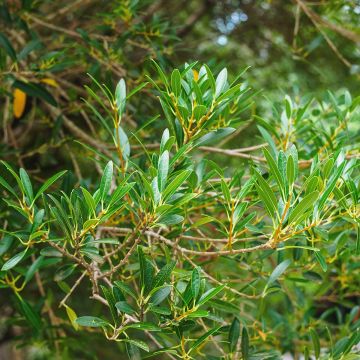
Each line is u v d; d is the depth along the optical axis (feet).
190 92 2.81
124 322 2.60
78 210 2.59
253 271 3.65
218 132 2.90
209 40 7.99
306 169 3.69
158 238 3.11
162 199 2.50
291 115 3.66
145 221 2.60
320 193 2.65
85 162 5.89
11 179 3.79
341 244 3.57
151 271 2.60
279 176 2.52
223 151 3.75
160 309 2.54
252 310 4.95
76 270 3.49
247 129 6.61
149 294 2.55
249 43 8.01
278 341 4.35
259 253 3.73
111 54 4.57
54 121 5.19
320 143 3.66
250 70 7.68
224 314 4.17
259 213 3.98
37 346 4.78
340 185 2.82
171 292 2.81
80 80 6.16
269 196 2.53
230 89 2.70
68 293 3.17
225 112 3.39
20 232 2.61
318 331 4.51
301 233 2.75
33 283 6.04
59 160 5.91
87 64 4.92
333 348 3.30
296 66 7.59
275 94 7.63
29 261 4.96
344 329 4.22
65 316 5.11
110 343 6.82
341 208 2.74
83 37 4.42
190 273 2.89
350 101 3.68
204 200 3.41
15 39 5.05
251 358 3.16
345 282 4.19
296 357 4.38
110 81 4.40
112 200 2.51
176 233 3.28
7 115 5.13
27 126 5.84
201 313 2.52
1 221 4.19
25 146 6.02
